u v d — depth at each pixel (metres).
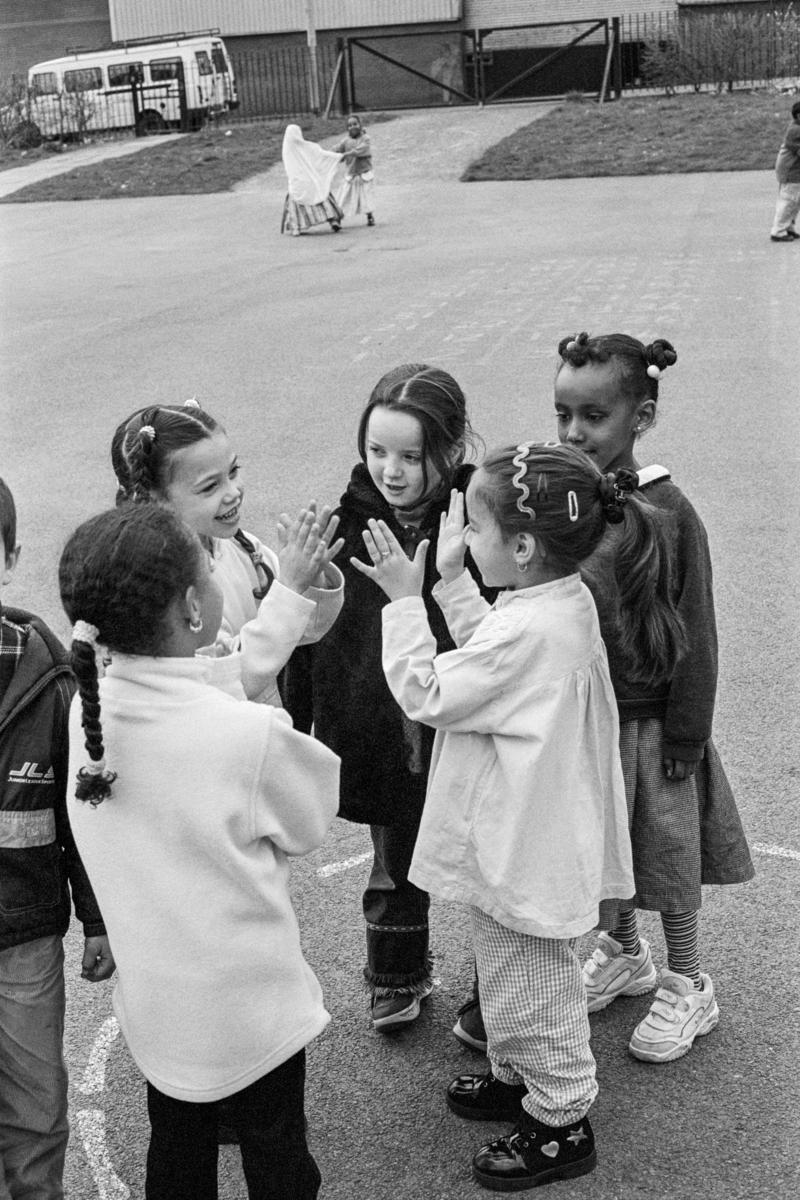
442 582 2.85
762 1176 2.74
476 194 21.59
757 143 23.02
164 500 2.82
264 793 2.29
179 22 35.84
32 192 25.25
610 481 2.62
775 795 4.21
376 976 3.23
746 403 8.84
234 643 2.70
